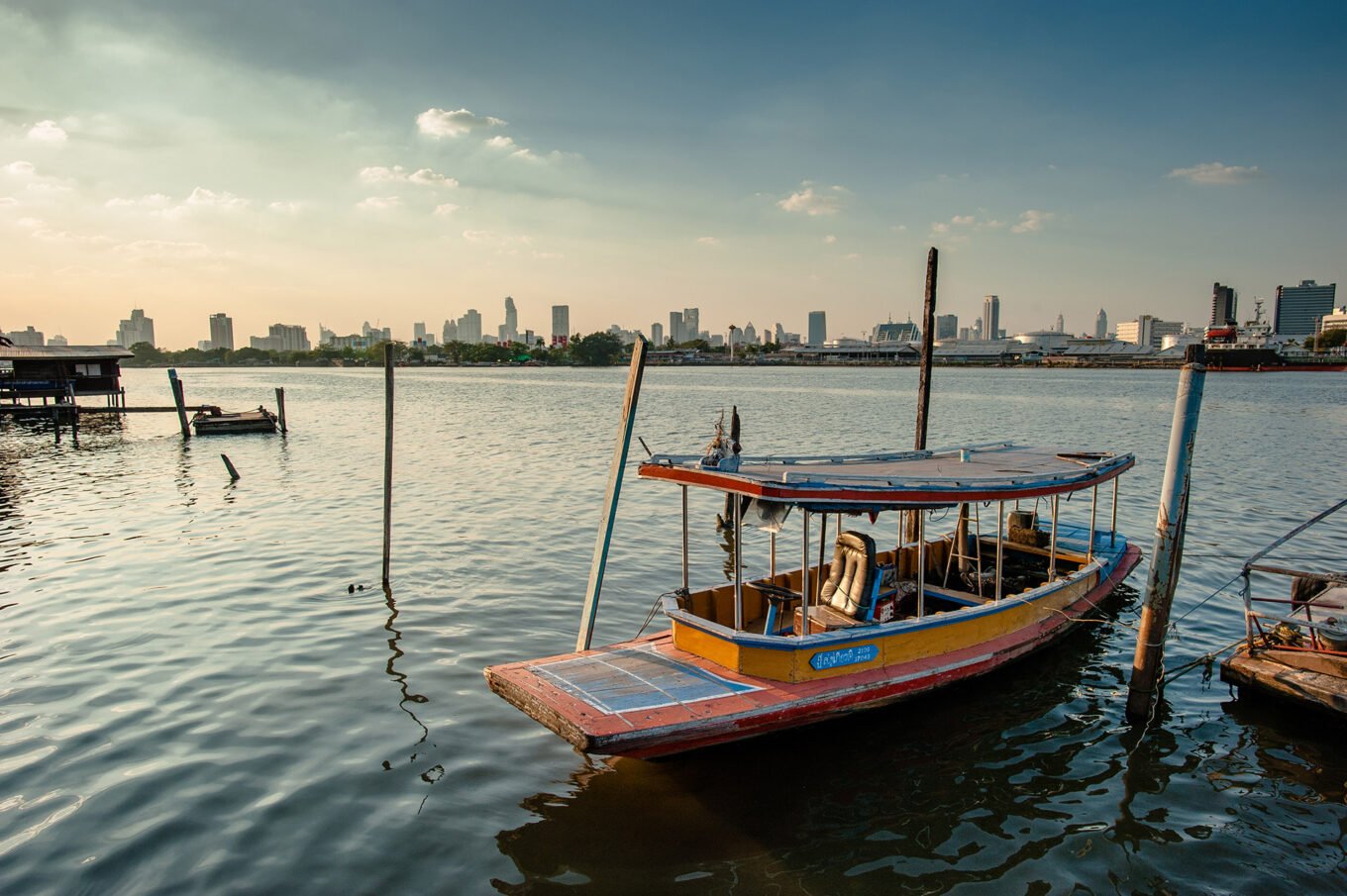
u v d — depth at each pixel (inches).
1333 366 6141.7
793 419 2370.8
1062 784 381.4
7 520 920.9
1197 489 1137.4
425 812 344.8
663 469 434.3
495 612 601.3
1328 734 432.5
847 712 402.3
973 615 471.5
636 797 361.4
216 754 388.8
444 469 1314.0
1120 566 665.0
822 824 345.4
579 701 360.8
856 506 412.5
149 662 500.1
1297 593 547.5
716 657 410.3
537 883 301.4
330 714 434.0
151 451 1562.5
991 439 1797.5
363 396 3636.8
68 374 2054.6
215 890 292.7
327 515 947.3
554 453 1519.4
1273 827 349.4
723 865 315.3
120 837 322.0
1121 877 314.0
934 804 363.3
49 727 414.3
